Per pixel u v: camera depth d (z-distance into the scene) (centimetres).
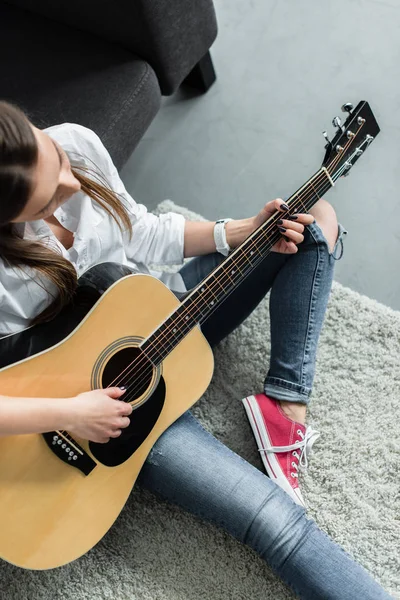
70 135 105
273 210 113
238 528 111
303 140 173
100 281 104
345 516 130
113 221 111
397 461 133
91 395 99
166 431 114
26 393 100
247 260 109
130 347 106
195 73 178
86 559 130
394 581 124
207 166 176
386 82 175
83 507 104
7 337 102
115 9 133
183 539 131
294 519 110
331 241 123
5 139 76
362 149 116
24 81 141
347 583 107
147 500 135
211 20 154
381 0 184
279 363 126
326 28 184
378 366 143
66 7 140
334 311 149
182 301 106
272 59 184
